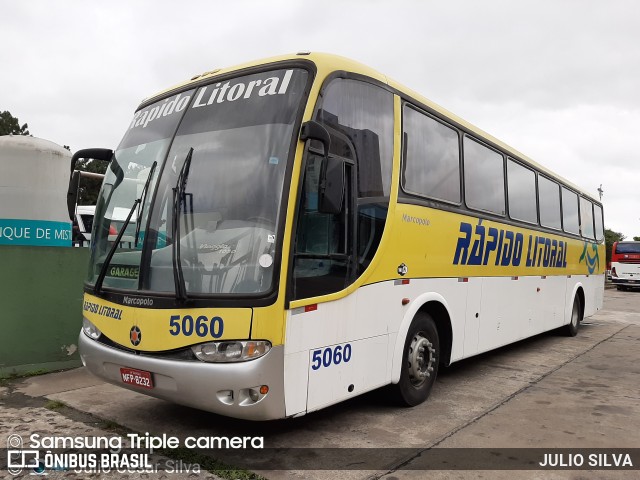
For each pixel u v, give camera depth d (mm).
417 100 5594
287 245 3791
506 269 7484
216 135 4277
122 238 4414
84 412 5082
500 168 7438
